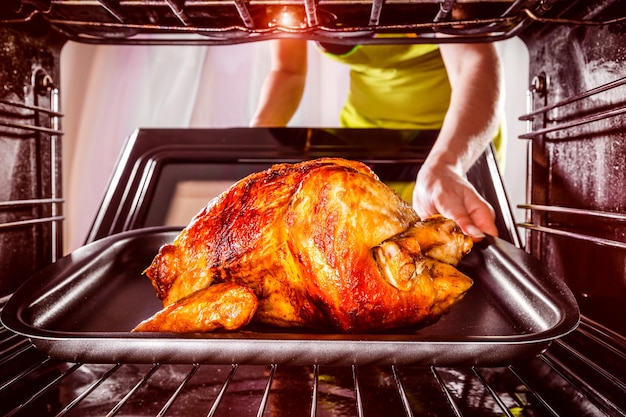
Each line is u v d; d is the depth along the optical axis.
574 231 0.56
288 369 0.48
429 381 0.47
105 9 0.52
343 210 0.47
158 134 0.81
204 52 1.63
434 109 1.17
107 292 0.58
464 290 0.49
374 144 0.79
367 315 0.47
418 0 0.50
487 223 0.64
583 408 0.43
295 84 1.33
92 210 1.62
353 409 0.43
